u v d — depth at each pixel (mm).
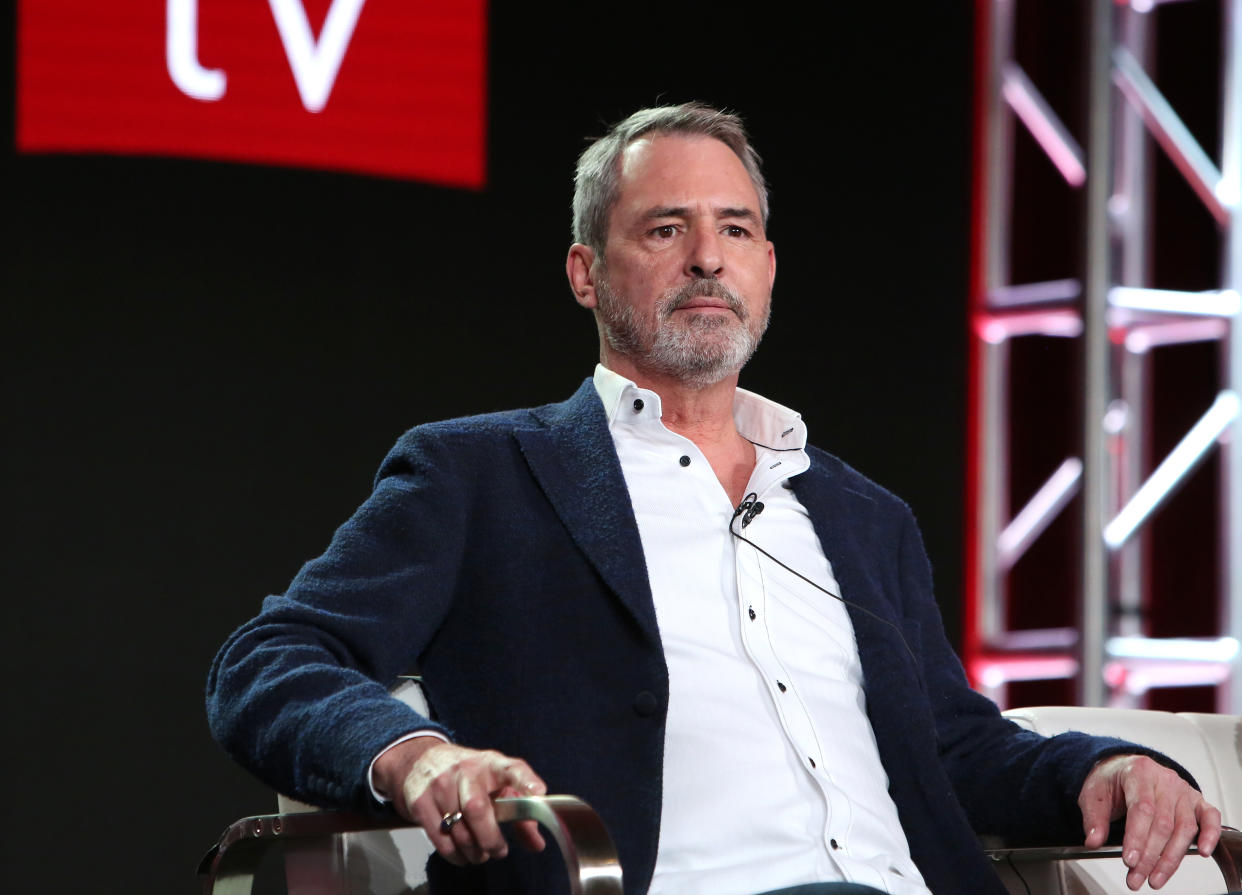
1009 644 16391
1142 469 17344
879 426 15414
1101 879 6688
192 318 12719
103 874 12195
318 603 5469
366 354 13312
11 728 12016
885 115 15648
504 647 5602
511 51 14008
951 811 5965
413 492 5773
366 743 4559
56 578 12227
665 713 5508
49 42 12344
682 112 6820
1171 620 17125
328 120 13195
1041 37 17156
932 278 15766
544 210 14109
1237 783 7070
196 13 12742
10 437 12164
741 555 6035
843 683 6035
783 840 5492
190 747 12516
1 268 12195
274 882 11492
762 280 6633
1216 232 17375
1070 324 16734
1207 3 17469
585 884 3975
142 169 12586
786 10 15258
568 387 14141
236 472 12805
